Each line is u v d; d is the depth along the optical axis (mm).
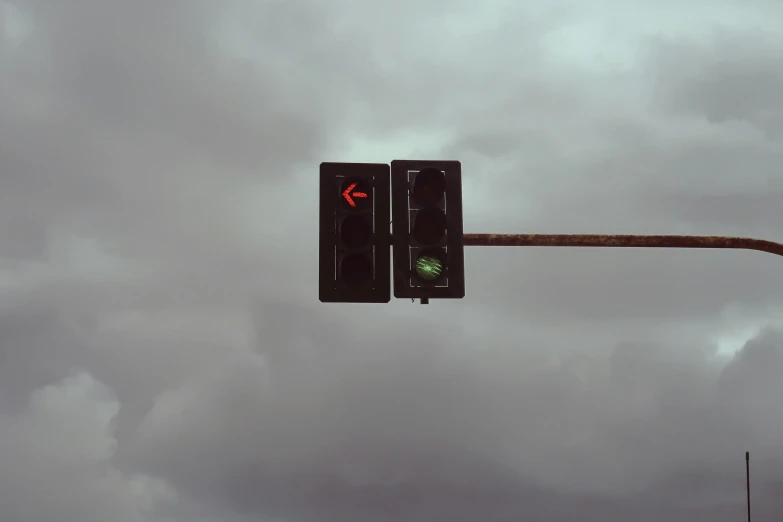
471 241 9875
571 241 10078
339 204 9398
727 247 10398
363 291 9305
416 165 9492
